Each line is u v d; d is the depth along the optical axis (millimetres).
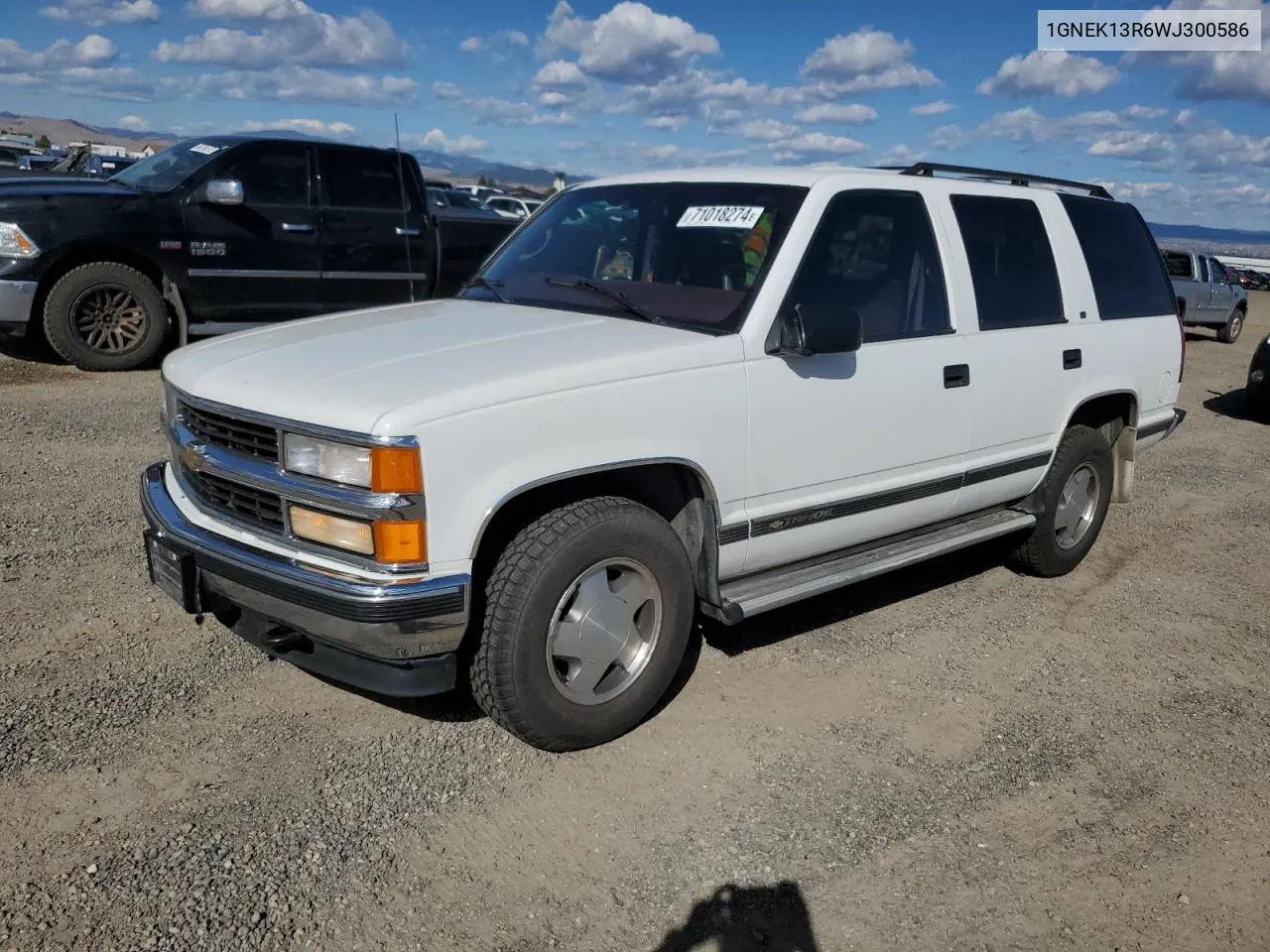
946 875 2994
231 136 9297
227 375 3309
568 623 3277
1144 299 5656
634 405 3270
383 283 9992
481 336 3533
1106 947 2756
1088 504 5508
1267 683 4410
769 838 3105
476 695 3312
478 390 2986
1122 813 3361
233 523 3256
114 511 5430
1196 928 2852
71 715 3484
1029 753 3699
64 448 6453
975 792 3420
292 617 3059
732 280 3781
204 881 2750
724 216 3992
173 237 8695
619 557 3330
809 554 4043
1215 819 3365
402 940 2604
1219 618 5145
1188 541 6418
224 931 2580
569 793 3260
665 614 3502
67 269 8461
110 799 3062
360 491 2891
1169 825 3314
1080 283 5148
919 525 4523
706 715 3799
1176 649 4727
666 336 3533
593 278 4191
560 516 3221
